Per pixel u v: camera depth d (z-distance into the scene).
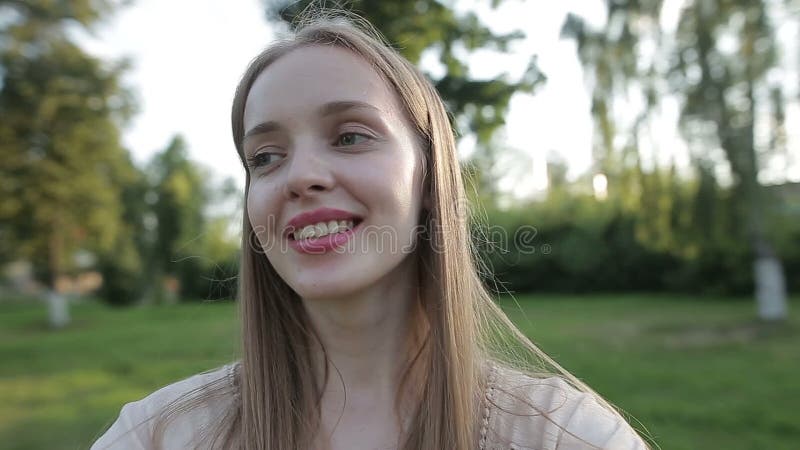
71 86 12.17
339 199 0.96
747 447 4.51
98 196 15.66
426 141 1.11
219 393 1.13
